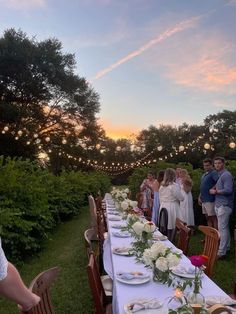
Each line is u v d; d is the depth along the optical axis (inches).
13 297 67.8
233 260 291.7
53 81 1342.3
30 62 1277.1
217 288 125.4
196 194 433.1
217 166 300.0
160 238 209.6
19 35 1326.3
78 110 1437.0
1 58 1241.4
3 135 1089.4
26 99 1311.5
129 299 114.9
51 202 450.9
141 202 459.2
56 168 1309.1
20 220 285.0
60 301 207.2
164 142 1556.3
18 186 312.7
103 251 211.2
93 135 1444.4
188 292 113.5
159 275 127.3
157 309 105.5
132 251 168.7
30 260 299.1
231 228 358.3
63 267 278.4
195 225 435.5
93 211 291.9
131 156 1581.0
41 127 1299.2
